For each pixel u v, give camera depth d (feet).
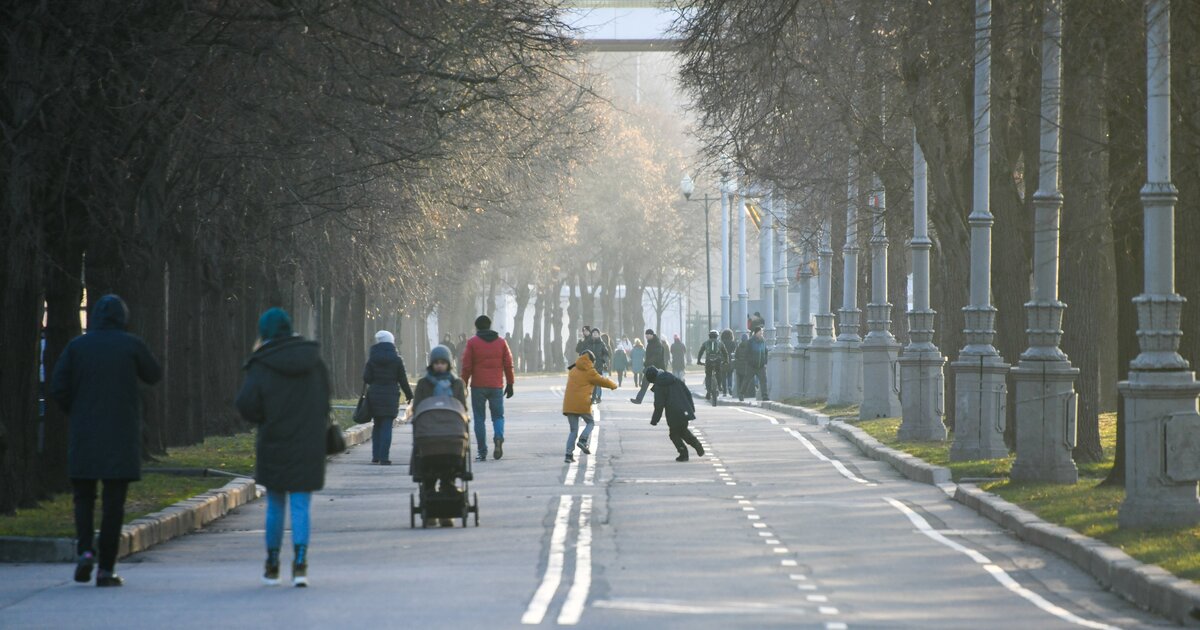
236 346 401.90
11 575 153.58
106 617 121.49
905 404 351.87
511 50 265.95
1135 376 176.45
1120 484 225.76
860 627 117.39
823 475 283.18
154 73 235.40
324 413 140.05
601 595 132.36
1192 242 214.90
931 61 292.61
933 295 476.54
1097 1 228.22
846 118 359.87
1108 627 123.24
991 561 164.25
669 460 317.83
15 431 204.64
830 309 637.71
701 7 280.51
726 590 137.80
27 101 208.95
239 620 118.21
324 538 188.03
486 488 251.60
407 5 252.83
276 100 261.24
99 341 143.13
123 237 253.85
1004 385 293.64
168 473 254.68
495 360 317.83
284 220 367.66
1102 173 263.70
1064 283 285.43
